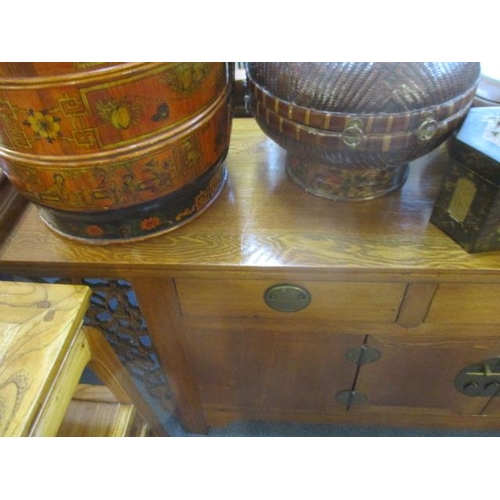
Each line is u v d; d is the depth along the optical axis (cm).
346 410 98
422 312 65
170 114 47
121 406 76
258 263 57
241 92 81
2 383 44
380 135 49
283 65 49
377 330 70
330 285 60
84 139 45
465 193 53
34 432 44
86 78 40
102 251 60
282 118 53
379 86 46
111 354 64
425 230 60
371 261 56
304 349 77
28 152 47
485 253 57
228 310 67
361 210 63
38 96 41
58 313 50
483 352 74
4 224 62
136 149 47
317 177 64
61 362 48
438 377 82
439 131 50
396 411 97
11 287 54
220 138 58
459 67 48
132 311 74
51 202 53
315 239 60
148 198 54
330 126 49
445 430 107
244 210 65
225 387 91
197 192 61
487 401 90
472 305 63
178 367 83
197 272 59
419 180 68
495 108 56
